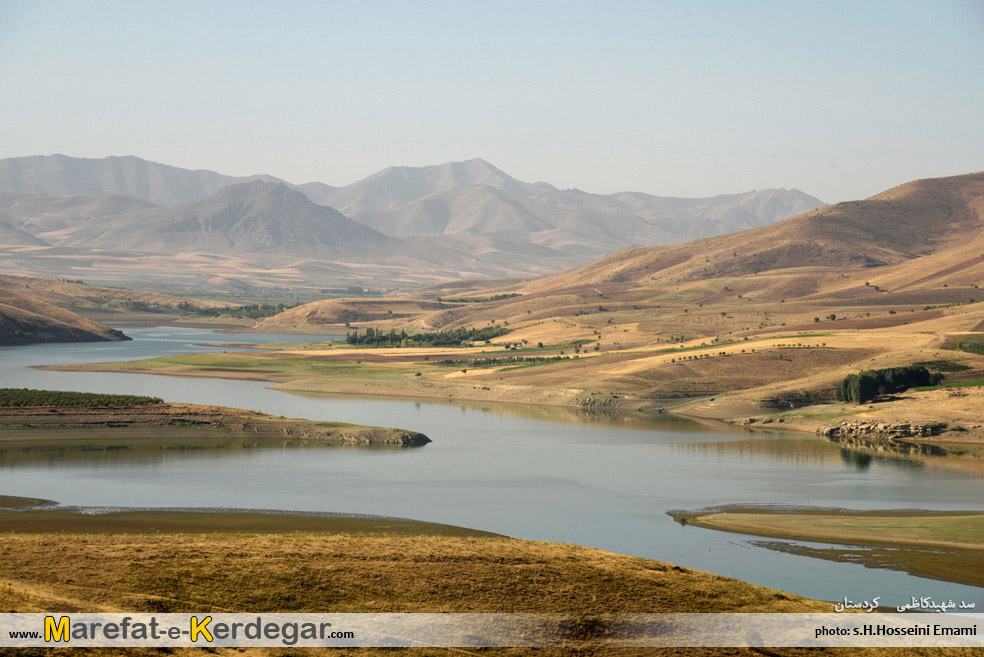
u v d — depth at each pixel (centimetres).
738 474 10575
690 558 6550
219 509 7744
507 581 4616
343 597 4384
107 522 6931
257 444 11812
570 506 8494
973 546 6925
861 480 10262
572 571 4766
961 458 12094
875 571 6212
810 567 6303
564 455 11862
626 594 4562
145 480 9194
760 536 7288
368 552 4900
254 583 4434
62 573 4378
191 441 11762
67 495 8306
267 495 8569
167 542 4959
